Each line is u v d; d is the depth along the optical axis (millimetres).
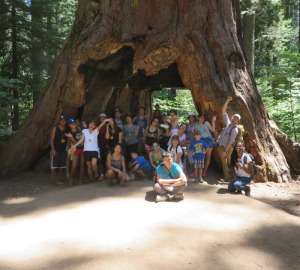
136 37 8648
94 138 7766
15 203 6184
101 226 4500
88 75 9359
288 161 9219
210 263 3467
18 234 4273
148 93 12719
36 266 3348
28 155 9430
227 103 7887
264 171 8016
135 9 8594
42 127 9539
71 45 9180
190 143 8016
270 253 3805
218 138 7949
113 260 3467
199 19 8523
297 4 24219
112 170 6852
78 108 9953
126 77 10164
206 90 8328
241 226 4605
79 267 3312
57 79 9328
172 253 3660
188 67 8633
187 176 7938
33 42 14180
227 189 6785
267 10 17297
